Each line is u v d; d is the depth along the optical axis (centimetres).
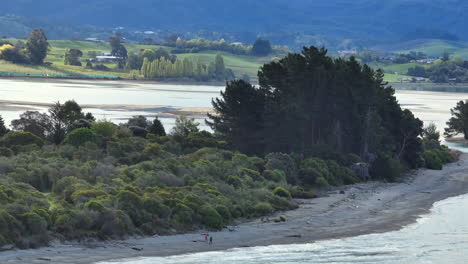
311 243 10662
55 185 12725
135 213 10975
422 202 15325
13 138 17538
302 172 17325
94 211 10488
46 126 19912
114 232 10306
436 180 19662
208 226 11594
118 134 19538
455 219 13150
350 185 17912
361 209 14100
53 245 9506
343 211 13800
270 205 13575
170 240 10438
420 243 10681
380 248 10238
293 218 12850
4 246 9075
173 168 15288
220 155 17850
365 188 17412
